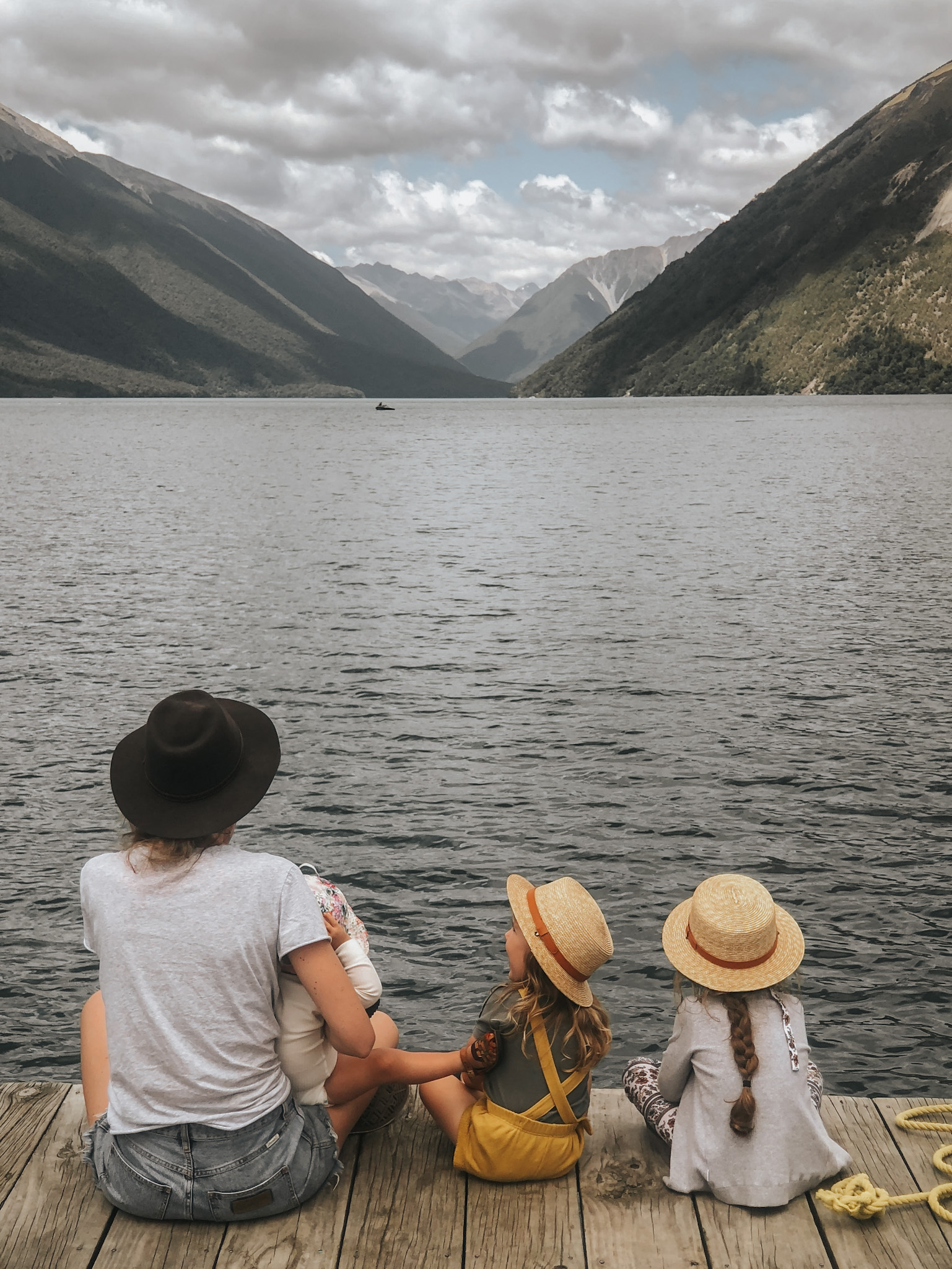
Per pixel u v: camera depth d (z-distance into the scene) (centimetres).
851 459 6462
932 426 10356
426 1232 314
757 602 2192
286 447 8650
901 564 2623
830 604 2162
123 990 285
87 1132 322
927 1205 330
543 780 1191
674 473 5778
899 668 1648
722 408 18750
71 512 3925
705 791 1150
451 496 4631
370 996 321
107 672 1670
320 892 329
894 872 951
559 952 321
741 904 328
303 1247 306
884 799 1116
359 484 5262
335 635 1933
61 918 888
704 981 329
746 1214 326
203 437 10306
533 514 3934
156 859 281
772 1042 327
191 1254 301
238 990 284
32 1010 759
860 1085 667
